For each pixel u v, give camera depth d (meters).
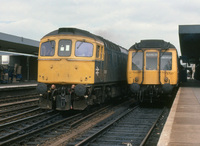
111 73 14.88
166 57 14.68
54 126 9.79
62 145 7.65
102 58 13.09
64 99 11.60
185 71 42.84
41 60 12.09
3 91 19.86
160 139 5.93
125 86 19.45
